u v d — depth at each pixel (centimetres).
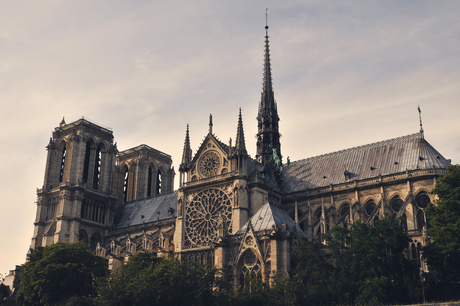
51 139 15712
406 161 10769
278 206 8625
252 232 7462
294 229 7494
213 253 10388
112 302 6625
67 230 14162
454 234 7031
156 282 6625
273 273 6906
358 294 6638
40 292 9238
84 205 14850
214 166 11175
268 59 14725
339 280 6800
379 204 10350
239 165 10619
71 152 15062
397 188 10444
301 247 7000
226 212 10556
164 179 18288
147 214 14862
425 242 8675
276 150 13750
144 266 9244
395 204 10475
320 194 11431
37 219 14775
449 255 6956
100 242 14912
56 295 9194
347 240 7225
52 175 15412
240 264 7506
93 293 9450
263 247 7344
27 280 9919
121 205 16388
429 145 10850
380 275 6738
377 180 10719
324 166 12219
